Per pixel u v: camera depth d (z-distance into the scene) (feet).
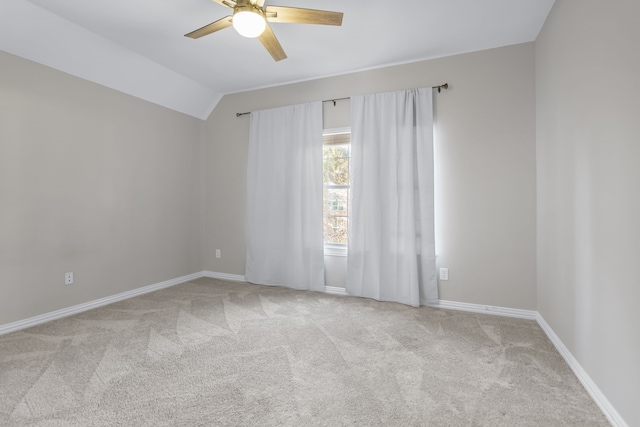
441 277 10.71
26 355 7.25
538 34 9.32
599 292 5.59
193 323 9.27
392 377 6.38
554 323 7.98
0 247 8.45
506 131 9.93
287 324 9.19
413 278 10.63
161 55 10.85
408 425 4.99
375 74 11.66
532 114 9.66
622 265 4.87
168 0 7.90
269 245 13.38
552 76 8.08
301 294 12.19
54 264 9.61
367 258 11.60
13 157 8.70
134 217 12.00
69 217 9.98
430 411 5.32
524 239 9.74
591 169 5.90
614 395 5.06
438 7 8.12
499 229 10.02
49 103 9.45
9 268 8.63
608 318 5.28
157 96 12.64
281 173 13.12
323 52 10.57
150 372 6.54
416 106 10.77
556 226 7.82
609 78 5.24
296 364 6.90
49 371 6.55
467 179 10.37
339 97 12.25
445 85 10.51
